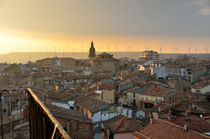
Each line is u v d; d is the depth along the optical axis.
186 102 55.50
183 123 33.28
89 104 48.88
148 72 114.00
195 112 50.16
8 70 115.12
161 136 28.30
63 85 89.69
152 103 66.12
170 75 102.12
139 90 73.38
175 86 82.88
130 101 72.81
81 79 103.25
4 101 33.75
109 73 133.62
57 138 5.79
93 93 64.19
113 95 68.06
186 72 104.94
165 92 67.69
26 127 24.31
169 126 31.17
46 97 51.31
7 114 33.16
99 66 147.12
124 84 83.94
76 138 26.69
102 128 39.62
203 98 62.09
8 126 25.20
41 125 8.88
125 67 176.12
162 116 45.47
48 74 107.88
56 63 164.25
